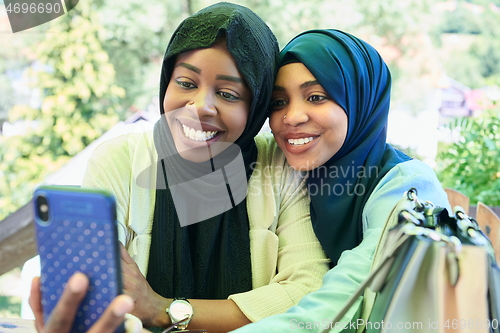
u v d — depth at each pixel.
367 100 1.14
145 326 0.94
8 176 3.38
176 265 1.08
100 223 0.57
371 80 1.15
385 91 1.21
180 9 3.90
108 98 3.73
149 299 0.94
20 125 3.56
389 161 1.11
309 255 1.09
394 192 1.00
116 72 3.83
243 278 1.10
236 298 0.98
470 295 0.65
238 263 1.11
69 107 3.62
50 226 0.59
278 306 0.98
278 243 1.11
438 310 0.65
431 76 3.94
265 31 1.08
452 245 0.66
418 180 1.01
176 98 1.02
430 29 4.04
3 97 3.56
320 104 1.06
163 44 3.91
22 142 3.53
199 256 1.09
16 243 1.21
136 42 3.87
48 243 0.59
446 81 3.96
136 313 0.91
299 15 3.86
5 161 3.44
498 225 1.30
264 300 0.99
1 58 3.56
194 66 0.99
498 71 4.08
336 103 1.06
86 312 0.58
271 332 0.76
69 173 1.24
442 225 0.75
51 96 3.61
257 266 1.10
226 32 0.97
